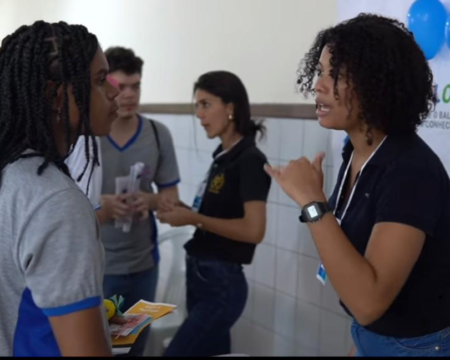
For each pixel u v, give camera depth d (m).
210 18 2.68
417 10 1.51
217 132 1.89
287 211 2.27
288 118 2.21
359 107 0.98
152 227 2.15
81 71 0.85
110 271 2.04
